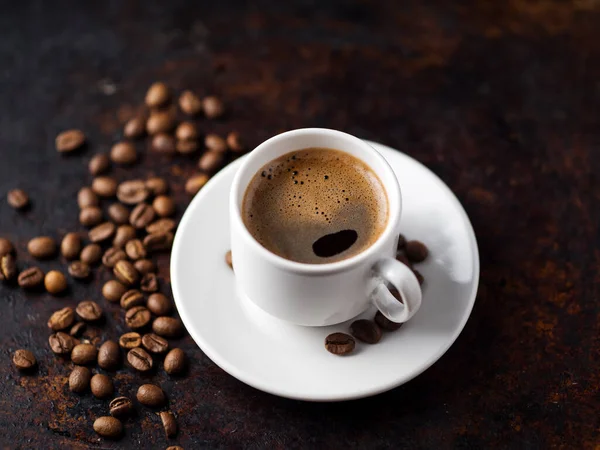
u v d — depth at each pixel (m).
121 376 0.39
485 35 0.51
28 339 0.41
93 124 0.48
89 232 0.44
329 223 0.36
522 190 0.45
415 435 0.38
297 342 0.36
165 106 0.48
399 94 0.49
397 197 0.35
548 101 0.48
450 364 0.39
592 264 0.42
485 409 0.38
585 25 0.51
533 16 0.52
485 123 0.47
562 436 0.37
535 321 0.40
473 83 0.49
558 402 0.38
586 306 0.41
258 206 0.36
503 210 0.44
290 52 0.50
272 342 0.36
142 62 0.50
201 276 0.38
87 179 0.46
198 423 0.38
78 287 0.42
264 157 0.36
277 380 0.35
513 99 0.48
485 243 0.43
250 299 0.36
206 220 0.39
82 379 0.39
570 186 0.45
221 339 0.36
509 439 0.37
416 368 0.35
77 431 0.38
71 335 0.40
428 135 0.47
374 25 0.51
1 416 0.38
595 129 0.47
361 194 0.36
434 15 0.52
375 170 0.36
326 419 0.38
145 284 0.41
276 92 0.49
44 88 0.49
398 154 0.41
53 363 0.40
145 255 0.42
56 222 0.44
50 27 0.51
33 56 0.50
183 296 0.37
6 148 0.47
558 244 0.43
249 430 0.38
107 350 0.39
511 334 0.40
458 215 0.39
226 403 0.38
